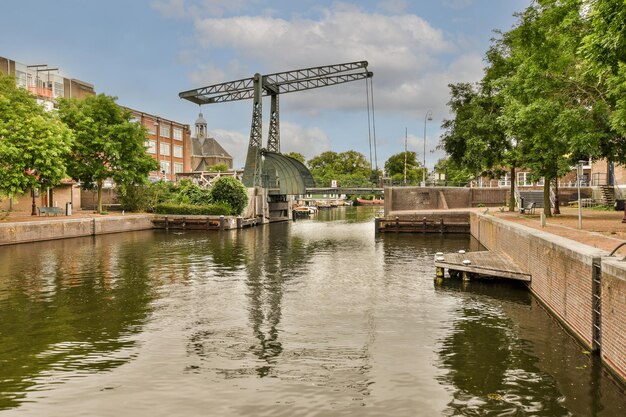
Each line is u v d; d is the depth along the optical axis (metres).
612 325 9.57
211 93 57.06
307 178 65.50
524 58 19.08
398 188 53.06
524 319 13.88
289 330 13.17
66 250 30.19
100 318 14.44
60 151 33.94
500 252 22.98
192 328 13.41
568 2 15.23
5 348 11.73
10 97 35.59
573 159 23.91
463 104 39.19
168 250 30.66
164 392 9.20
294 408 8.49
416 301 16.41
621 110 13.97
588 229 18.59
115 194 57.09
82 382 9.67
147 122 77.88
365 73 54.88
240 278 20.88
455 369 10.16
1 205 44.38
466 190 54.03
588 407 8.30
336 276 21.38
